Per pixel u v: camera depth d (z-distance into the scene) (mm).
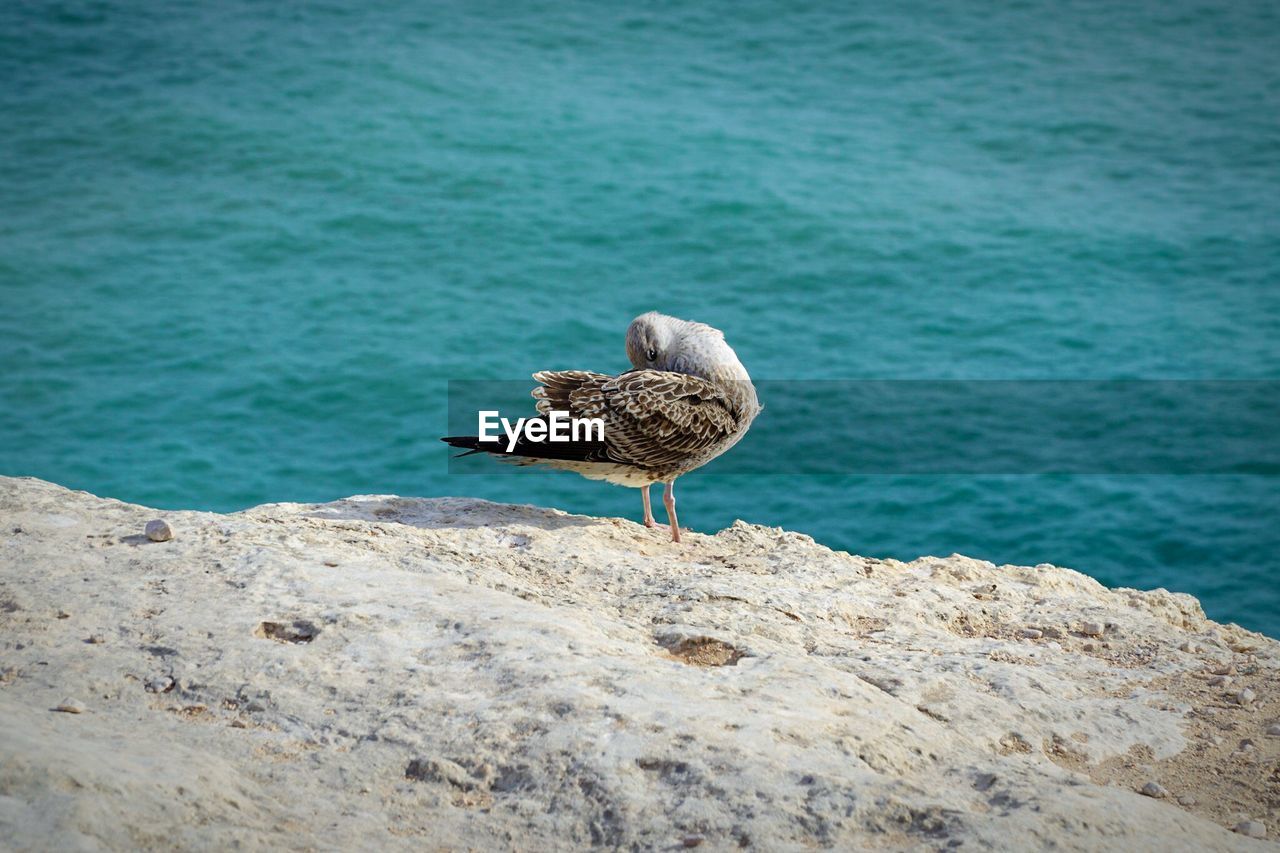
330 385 29719
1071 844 5707
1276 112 46281
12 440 27359
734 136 43406
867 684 7348
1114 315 33406
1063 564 23969
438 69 47688
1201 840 5973
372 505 10328
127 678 6953
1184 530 24734
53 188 38406
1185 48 51656
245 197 38250
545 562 9227
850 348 31812
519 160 41000
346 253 35500
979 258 36188
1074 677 8164
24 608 7625
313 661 7105
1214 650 8836
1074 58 50812
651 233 37000
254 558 8383
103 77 45812
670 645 7758
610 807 5930
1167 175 41812
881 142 43688
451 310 32938
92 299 32750
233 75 46406
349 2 54250
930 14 54688
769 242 36719
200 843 5379
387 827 5863
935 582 9625
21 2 51719
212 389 29438
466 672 7012
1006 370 30906
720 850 5652
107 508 9344
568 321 32750
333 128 42562
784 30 52969
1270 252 36719
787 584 9094
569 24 52969
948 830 5770
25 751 5637
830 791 5961
